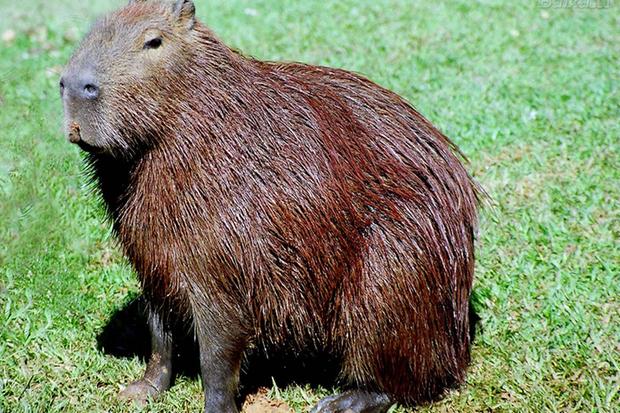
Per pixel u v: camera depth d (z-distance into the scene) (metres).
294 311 5.54
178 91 5.12
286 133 5.40
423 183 5.72
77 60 4.96
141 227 5.34
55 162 9.20
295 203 5.34
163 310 5.80
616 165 9.06
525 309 7.00
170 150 5.16
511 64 12.04
